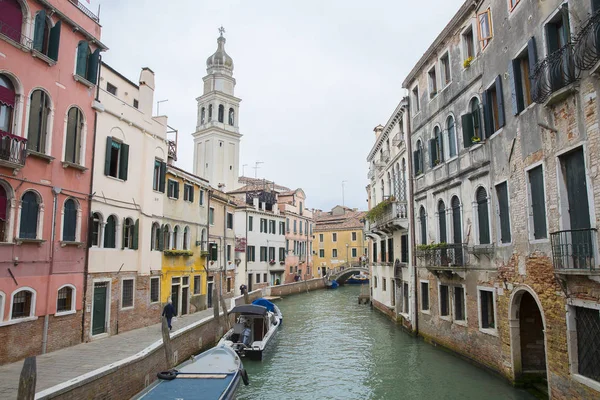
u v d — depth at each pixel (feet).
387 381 40.86
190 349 49.49
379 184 87.61
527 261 32.86
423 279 56.85
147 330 50.60
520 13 33.94
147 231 54.90
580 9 26.73
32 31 37.78
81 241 43.09
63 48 41.52
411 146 62.28
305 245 165.07
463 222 44.98
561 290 28.32
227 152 169.37
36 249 37.68
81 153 43.57
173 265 63.21
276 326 64.90
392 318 74.33
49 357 36.09
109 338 45.27
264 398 37.68
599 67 23.99
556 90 28.04
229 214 94.07
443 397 35.17
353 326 72.84
